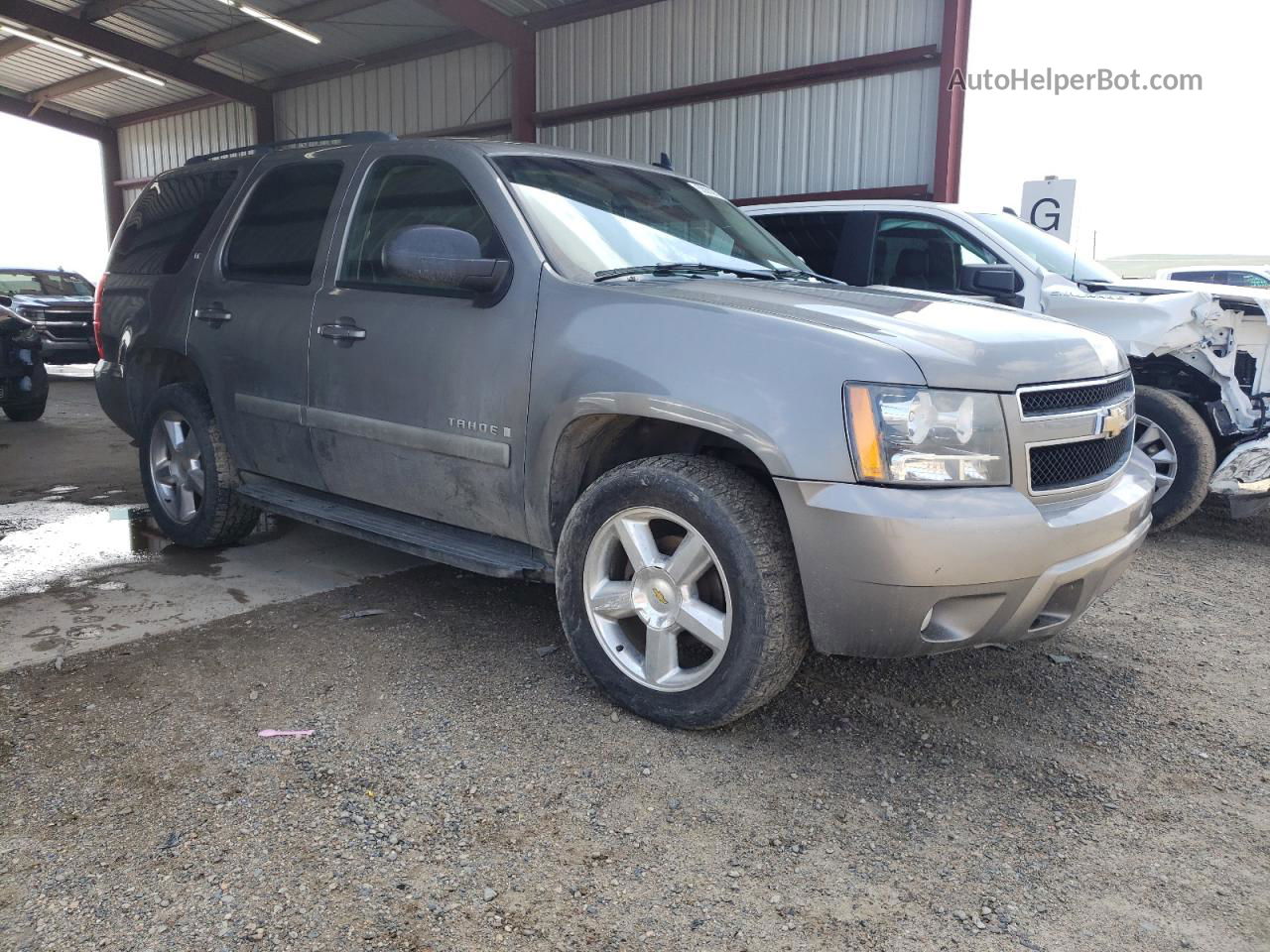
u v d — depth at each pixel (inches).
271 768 101.7
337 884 82.7
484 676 126.6
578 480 122.9
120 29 708.7
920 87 465.7
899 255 242.1
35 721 111.3
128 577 167.8
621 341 112.2
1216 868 89.7
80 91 855.7
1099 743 114.8
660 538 116.6
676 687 110.7
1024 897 84.1
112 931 75.8
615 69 571.8
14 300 556.7
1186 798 102.4
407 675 126.4
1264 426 212.5
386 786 98.6
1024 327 115.3
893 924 79.9
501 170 134.1
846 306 115.2
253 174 173.6
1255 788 104.9
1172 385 228.1
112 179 947.3
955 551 95.4
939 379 97.7
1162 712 124.0
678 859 88.1
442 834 90.6
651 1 548.7
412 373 132.8
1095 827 96.3
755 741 111.4
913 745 112.3
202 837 88.8
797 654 105.7
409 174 144.3
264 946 74.6
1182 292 212.4
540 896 82.0
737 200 532.7
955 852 91.0
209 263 173.2
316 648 135.6
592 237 131.2
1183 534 223.6
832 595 99.5
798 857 89.1
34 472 270.8
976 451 98.8
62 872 83.1
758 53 515.2
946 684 130.1
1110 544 110.3
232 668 127.7
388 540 138.4
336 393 144.2
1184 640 151.5
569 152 151.2
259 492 166.4
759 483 108.8
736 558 103.6
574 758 105.8
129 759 103.0
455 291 131.0
